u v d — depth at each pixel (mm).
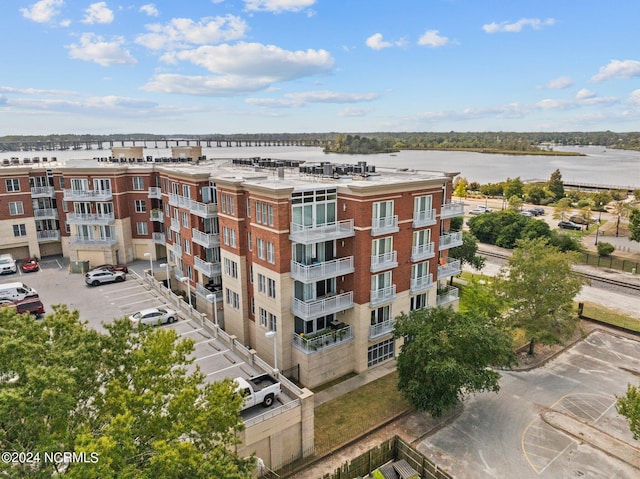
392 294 34156
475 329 26859
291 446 24234
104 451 11867
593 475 23641
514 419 28469
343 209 32688
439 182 36188
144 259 56125
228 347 31328
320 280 30750
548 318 35219
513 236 73812
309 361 31000
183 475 13984
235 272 36750
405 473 22969
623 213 85312
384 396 30578
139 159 62000
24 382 12906
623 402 24078
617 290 52719
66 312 17391
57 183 55562
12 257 53938
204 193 41562
